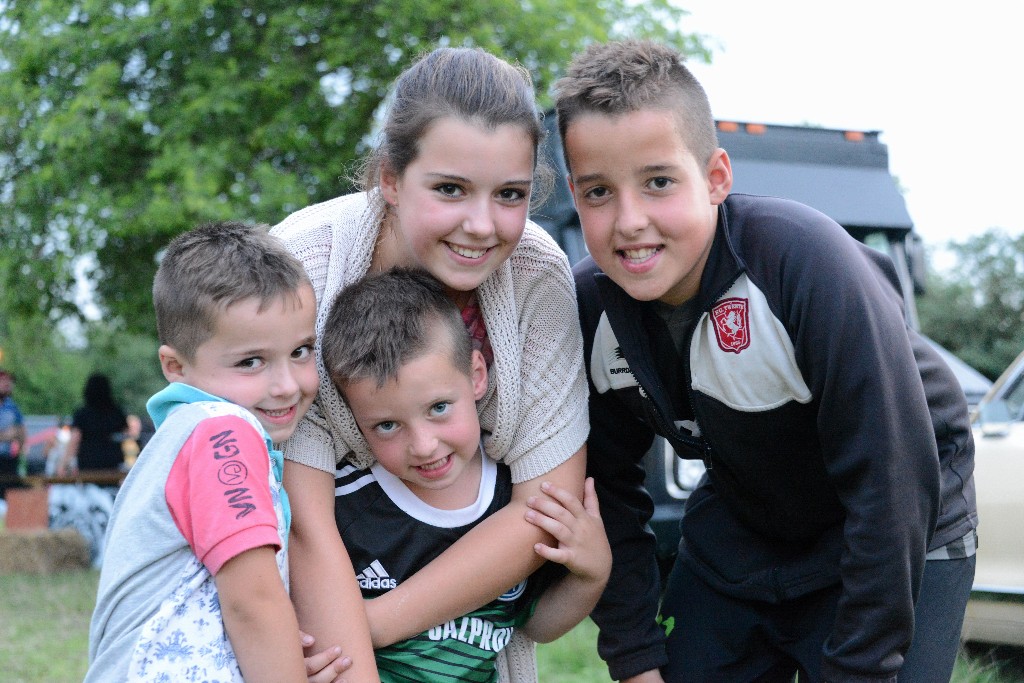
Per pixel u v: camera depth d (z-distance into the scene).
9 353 11.52
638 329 2.26
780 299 2.08
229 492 1.78
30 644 5.04
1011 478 4.01
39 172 8.85
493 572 2.10
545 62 9.04
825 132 5.99
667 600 2.72
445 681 2.10
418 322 2.03
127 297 9.66
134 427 13.33
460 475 2.20
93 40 8.92
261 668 1.77
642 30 9.70
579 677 4.00
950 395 2.40
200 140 8.91
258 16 9.02
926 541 2.07
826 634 2.41
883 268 2.25
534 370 2.21
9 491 9.24
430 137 1.97
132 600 1.82
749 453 2.29
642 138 1.99
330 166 8.80
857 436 2.01
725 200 2.23
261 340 1.94
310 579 2.01
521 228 2.05
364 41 8.70
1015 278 20.48
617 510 2.55
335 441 2.13
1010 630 3.96
